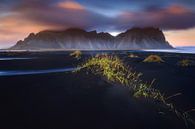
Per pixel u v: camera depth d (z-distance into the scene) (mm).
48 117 4645
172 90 8430
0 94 6242
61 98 5941
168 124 4949
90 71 9727
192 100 7148
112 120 4715
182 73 13461
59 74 9734
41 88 7051
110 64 10859
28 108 5125
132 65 16922
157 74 12414
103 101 5836
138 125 4641
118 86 7535
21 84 7742
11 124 4230
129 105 5746
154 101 6477
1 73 12148
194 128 4980
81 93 6457
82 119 4633
